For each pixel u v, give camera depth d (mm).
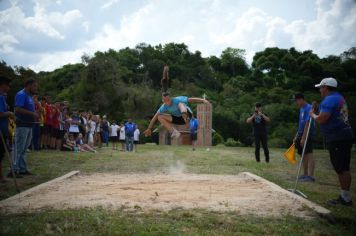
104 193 7047
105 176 10031
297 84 69938
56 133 19500
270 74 77875
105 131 26188
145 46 93688
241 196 6887
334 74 64500
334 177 10852
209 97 72250
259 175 10508
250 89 76875
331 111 6773
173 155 19594
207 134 50062
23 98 9734
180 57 92375
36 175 9906
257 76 79062
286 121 57219
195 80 83875
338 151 6762
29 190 7109
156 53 91500
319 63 71062
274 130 54562
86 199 6426
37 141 17812
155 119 10180
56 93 60312
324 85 7023
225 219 5090
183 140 50000
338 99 6824
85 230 4531
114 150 23406
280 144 48188
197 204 6090
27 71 41625
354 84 59812
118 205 5930
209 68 93000
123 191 7305
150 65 86938
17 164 9812
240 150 28359
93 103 54656
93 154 18281
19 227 4586
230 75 94188
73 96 58125
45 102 18688
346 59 68875
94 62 56719
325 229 4875
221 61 96125
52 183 8227
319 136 43031
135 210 5582
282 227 4809
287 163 15156
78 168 11859
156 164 13820
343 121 6762
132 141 23641
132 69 86500
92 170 11438
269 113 57438
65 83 72250
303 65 73000
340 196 6762
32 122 9953
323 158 20578
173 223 4863
